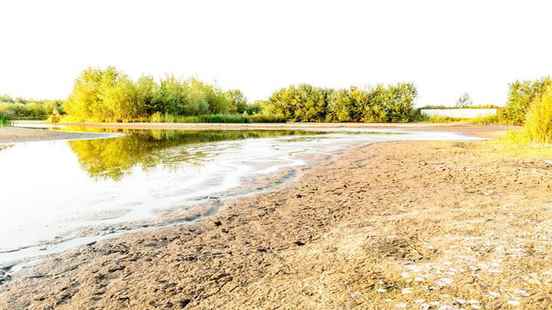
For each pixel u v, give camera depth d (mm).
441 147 11359
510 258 3074
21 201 5488
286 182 6648
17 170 8109
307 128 24641
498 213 4363
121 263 3328
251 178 7043
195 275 3053
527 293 2533
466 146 11664
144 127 27656
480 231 3744
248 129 24219
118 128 26125
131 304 2631
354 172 7445
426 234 3744
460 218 4227
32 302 2691
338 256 3314
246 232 4082
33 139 16047
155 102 37281
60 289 2879
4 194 5926
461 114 31562
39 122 40781
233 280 2947
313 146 12445
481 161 8445
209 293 2756
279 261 3275
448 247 3375
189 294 2748
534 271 2838
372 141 14055
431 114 32625
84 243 3852
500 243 3398
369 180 6645
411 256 3229
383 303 2492
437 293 2588
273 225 4289
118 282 2969
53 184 6660
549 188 5656
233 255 3449
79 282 2984
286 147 12258
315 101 34812
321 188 6098
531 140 12102
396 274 2906
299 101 35312
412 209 4707
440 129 21656
